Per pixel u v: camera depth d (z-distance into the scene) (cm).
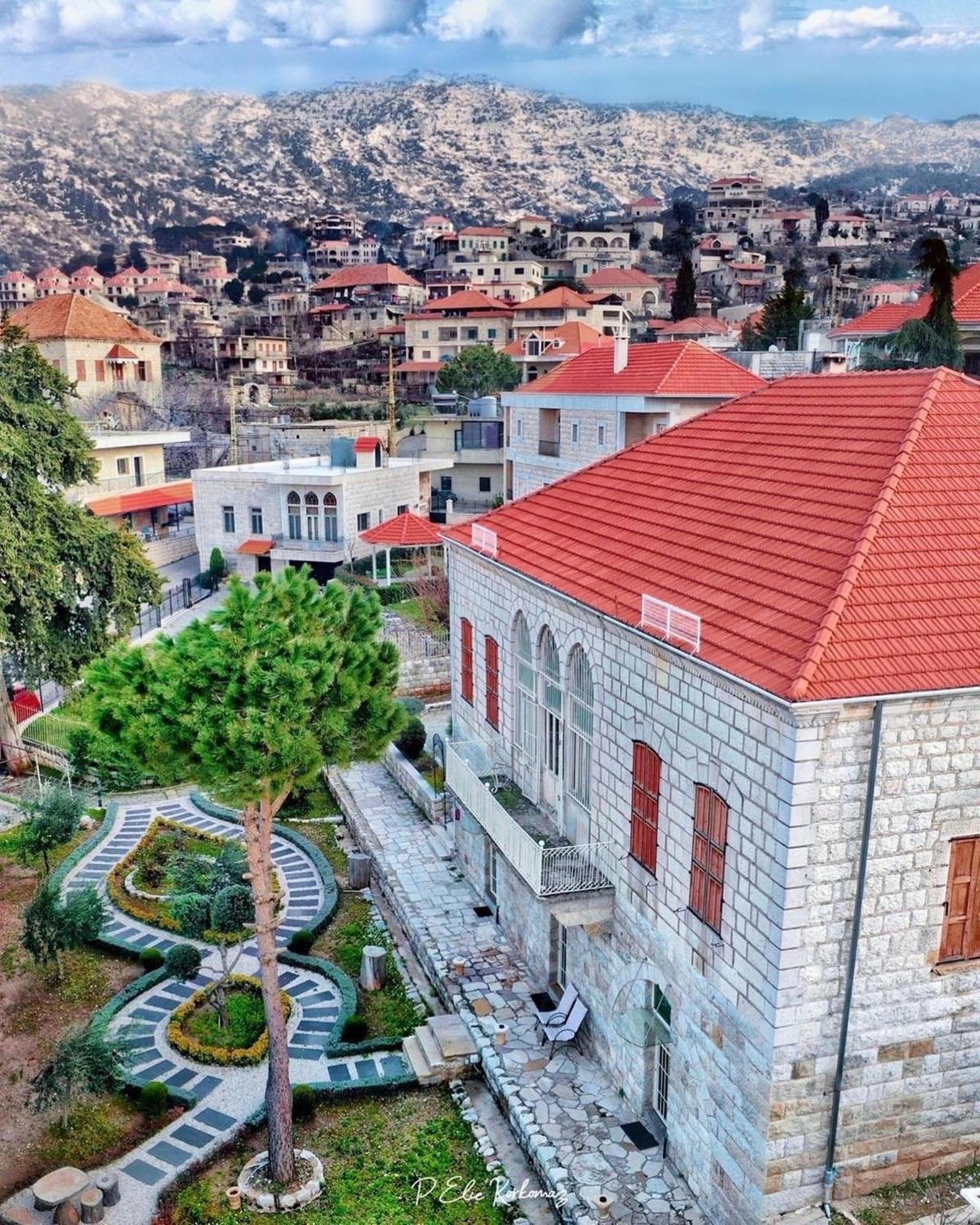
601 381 4650
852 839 1354
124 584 3700
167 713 1602
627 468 2389
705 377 4222
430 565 5641
